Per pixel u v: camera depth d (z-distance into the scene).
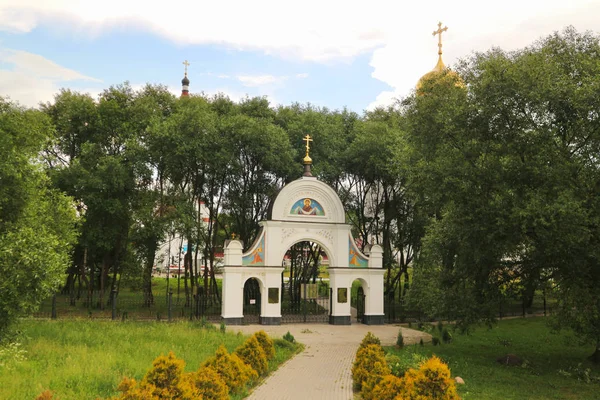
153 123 34.28
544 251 17.36
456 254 21.98
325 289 51.06
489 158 18.56
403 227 37.66
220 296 40.75
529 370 18.62
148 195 35.72
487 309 19.83
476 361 20.03
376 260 33.56
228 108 41.03
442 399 10.57
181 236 35.44
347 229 33.28
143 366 15.09
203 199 38.34
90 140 37.72
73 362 14.94
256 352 16.12
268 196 38.06
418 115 21.12
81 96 37.88
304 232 32.44
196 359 17.03
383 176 37.59
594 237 17.28
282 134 35.53
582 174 17.53
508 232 17.42
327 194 33.03
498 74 17.98
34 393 11.73
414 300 28.23
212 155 33.78
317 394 13.93
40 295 16.27
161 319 30.00
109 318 29.94
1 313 15.63
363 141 36.66
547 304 41.94
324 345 23.75
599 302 17.41
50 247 16.95
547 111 17.64
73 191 34.16
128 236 36.00
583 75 17.89
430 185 19.88
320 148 38.28
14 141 22.03
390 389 11.80
